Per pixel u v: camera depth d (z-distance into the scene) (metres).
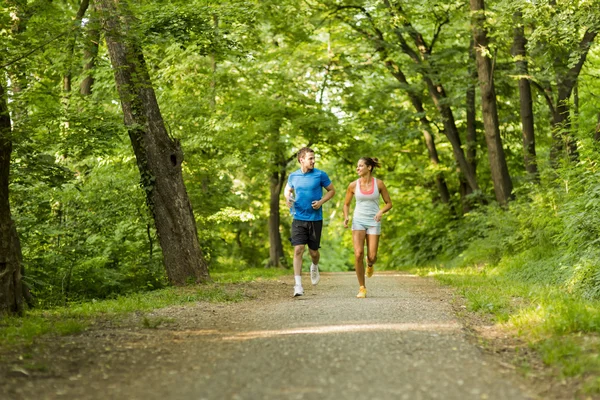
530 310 7.06
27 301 10.66
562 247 12.12
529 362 5.07
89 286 13.74
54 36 9.28
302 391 4.20
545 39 15.32
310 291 11.54
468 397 4.04
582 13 14.34
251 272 19.55
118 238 14.43
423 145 28.80
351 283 13.76
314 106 24.20
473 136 23.98
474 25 18.45
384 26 22.16
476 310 8.05
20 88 10.30
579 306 6.84
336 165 28.97
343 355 5.21
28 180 11.59
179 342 6.09
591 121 20.75
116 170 15.18
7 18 9.02
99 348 5.78
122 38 10.00
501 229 17.31
